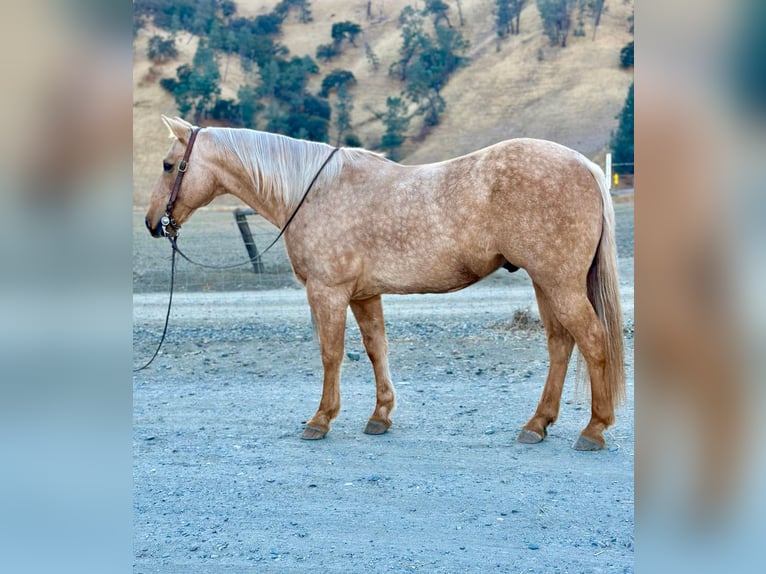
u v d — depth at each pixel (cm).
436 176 409
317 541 302
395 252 412
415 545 296
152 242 1306
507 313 787
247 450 422
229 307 880
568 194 378
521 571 271
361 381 580
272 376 601
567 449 405
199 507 341
